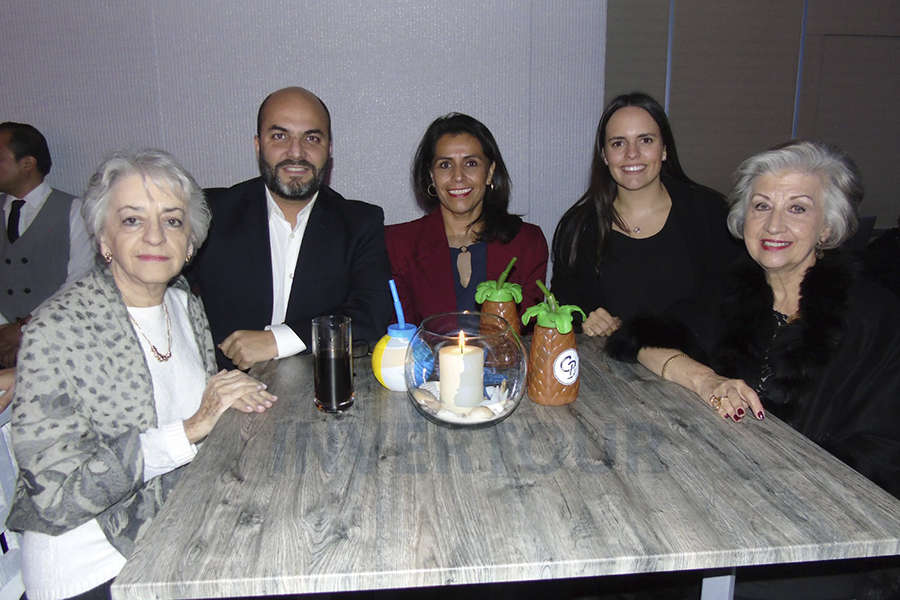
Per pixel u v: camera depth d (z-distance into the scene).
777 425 1.17
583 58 2.98
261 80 2.86
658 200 2.10
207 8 2.78
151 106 2.84
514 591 1.75
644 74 3.93
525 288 2.14
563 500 0.90
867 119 4.13
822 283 1.44
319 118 1.92
